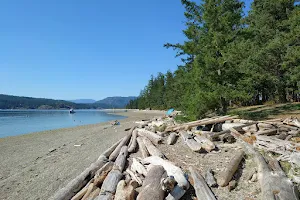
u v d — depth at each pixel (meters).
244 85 14.43
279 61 20.19
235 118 11.38
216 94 13.09
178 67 17.73
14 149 12.23
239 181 5.52
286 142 7.19
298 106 18.09
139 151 9.28
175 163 6.83
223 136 8.70
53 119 44.56
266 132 8.76
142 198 4.32
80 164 8.44
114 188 5.08
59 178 7.04
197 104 13.45
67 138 15.91
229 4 14.62
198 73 13.84
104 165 6.89
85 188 5.59
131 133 13.34
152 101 90.56
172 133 10.73
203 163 6.79
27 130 23.88
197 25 15.20
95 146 11.98
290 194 4.17
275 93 28.78
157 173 5.21
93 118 47.94
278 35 20.42
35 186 6.47
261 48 20.64
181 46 15.67
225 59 13.26
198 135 9.56
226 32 14.23
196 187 5.04
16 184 6.66
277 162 6.05
